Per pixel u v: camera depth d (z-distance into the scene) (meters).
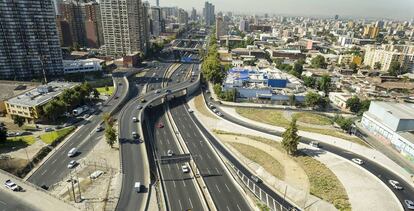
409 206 106.88
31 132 152.75
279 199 110.31
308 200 109.38
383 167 135.25
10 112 168.75
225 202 107.56
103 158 130.62
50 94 183.88
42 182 111.81
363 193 114.00
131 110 186.00
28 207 93.19
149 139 161.50
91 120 172.00
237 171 129.12
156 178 120.69
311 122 185.62
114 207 97.56
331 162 137.00
